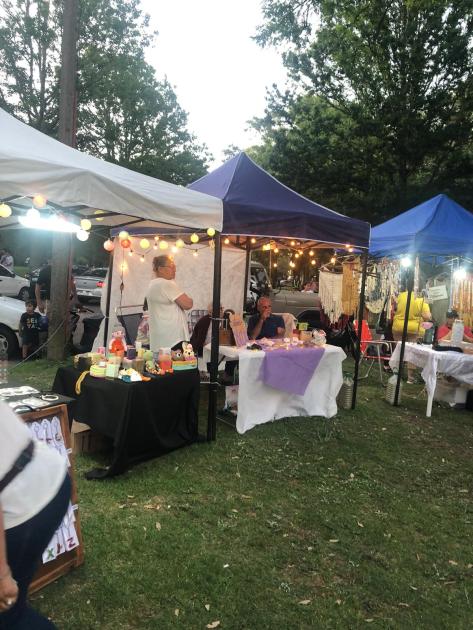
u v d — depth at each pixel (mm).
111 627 2074
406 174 15297
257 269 12578
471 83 14406
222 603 2273
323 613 2268
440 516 3344
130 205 3293
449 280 8992
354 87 15820
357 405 6043
